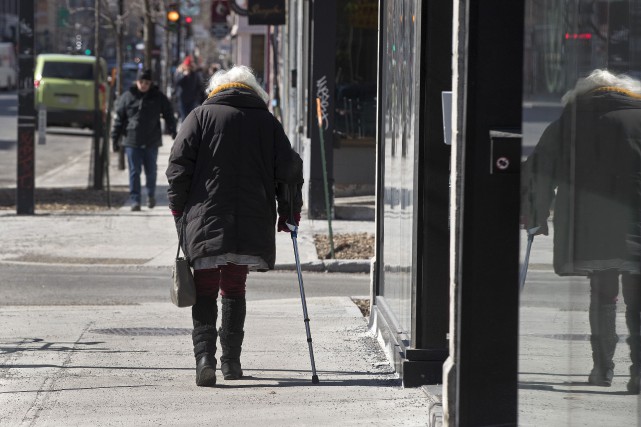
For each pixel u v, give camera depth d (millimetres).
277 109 69562
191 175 18859
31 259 35750
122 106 48500
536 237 12836
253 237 18703
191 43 184125
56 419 16750
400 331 20062
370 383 19078
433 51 17531
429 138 17688
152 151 49094
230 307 19406
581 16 12562
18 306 27766
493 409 13898
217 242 18469
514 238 13633
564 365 12891
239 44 120875
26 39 44969
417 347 18562
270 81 95250
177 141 18891
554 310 12867
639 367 12828
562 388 12938
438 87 17562
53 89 93688
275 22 53531
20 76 45062
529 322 12906
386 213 22375
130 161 48781
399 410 17266
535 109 12672
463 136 13570
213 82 19438
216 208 18594
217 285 19250
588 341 12852
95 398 18016
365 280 33781
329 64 45469
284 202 19672
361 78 49875
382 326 22047
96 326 24453
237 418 16812
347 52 49688
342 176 50125
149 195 49656
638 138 12633
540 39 12586
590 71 12609
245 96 19141
